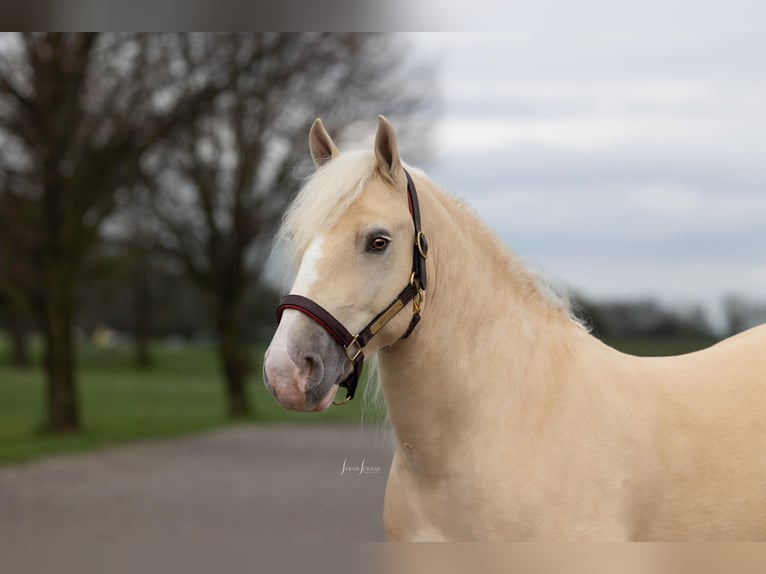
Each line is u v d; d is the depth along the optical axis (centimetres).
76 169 1656
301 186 373
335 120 1984
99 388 2917
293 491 1078
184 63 1691
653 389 366
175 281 2598
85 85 1638
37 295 1712
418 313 337
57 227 1645
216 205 2145
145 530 820
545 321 372
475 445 346
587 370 361
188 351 4878
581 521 335
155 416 2111
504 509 338
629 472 345
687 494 351
